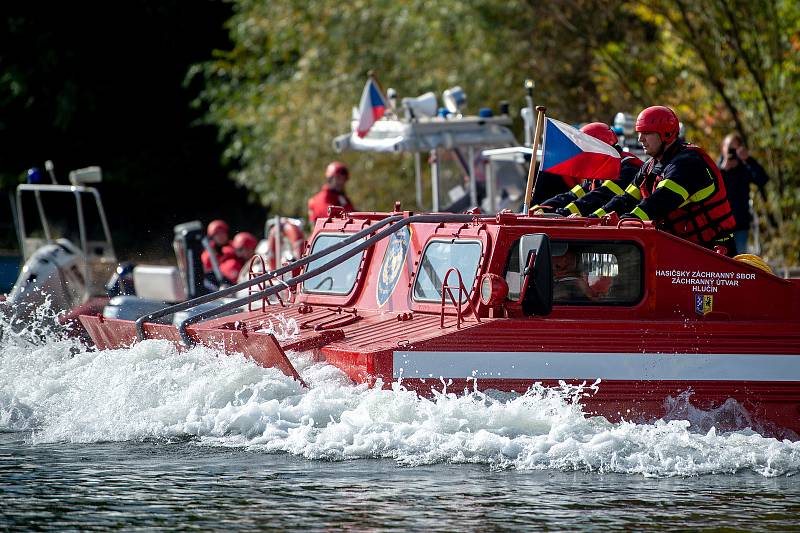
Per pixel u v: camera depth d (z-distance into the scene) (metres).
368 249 24.30
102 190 85.94
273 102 74.94
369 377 19.23
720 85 49.81
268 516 15.26
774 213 48.16
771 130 47.12
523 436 18.83
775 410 19.86
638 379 19.56
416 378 19.14
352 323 22.70
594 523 15.11
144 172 86.25
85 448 19.38
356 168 68.19
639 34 56.31
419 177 48.91
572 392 19.34
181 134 87.50
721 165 37.91
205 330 21.38
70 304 33.25
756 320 20.97
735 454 18.67
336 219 26.14
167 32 85.81
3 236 73.38
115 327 23.64
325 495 16.30
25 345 26.47
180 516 15.31
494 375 19.23
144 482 17.05
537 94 60.56
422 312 21.70
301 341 20.92
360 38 69.25
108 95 85.19
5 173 83.50
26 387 22.97
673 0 50.53
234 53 79.31
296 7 73.25
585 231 20.52
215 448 19.16
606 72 56.19
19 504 15.95
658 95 53.44
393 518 15.19
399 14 67.19
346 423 19.05
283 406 19.72
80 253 34.03
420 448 18.61
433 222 22.02
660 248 20.72
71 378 22.80
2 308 28.92
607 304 20.47
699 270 20.86
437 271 21.58
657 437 18.88
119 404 20.94
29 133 84.44
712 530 14.89
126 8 84.62
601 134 25.44
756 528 14.98
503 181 44.44
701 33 50.59
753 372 19.84
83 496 16.34
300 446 18.84
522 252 19.59
